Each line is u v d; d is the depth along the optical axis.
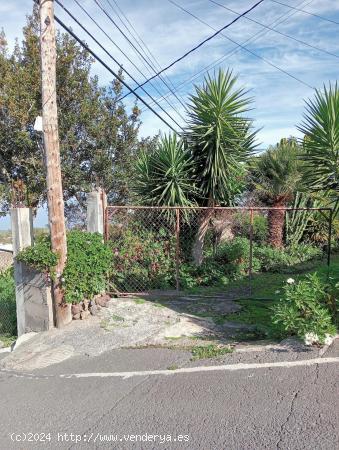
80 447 3.80
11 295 10.07
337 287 5.86
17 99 14.22
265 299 8.45
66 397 4.83
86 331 7.03
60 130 14.59
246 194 13.80
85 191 15.51
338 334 5.56
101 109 15.94
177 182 10.13
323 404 4.09
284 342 5.57
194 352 5.75
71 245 7.56
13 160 14.56
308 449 3.47
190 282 9.66
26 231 7.81
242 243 11.78
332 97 7.05
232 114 10.04
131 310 7.80
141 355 5.90
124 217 9.65
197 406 4.31
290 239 14.02
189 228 10.43
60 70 14.78
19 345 6.88
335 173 7.16
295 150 13.03
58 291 7.37
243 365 5.11
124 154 16.38
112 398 4.68
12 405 4.77
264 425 3.86
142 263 9.59
